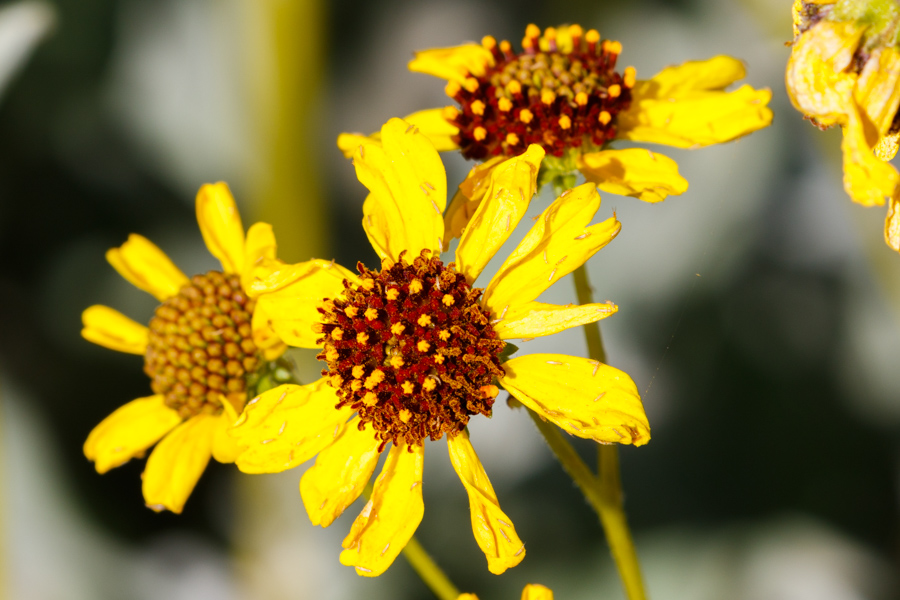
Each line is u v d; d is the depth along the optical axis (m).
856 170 0.20
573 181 0.22
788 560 0.27
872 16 0.20
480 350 0.21
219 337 0.23
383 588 0.27
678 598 0.27
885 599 0.27
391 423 0.21
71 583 0.27
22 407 0.27
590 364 0.21
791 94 0.20
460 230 0.21
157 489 0.22
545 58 0.22
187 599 0.27
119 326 0.23
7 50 0.25
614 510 0.22
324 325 0.21
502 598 0.27
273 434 0.21
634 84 0.22
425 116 0.23
